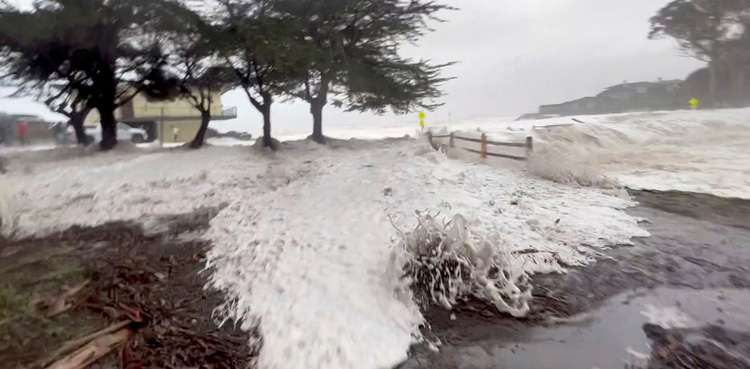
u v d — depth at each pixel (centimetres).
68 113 2025
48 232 842
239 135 3628
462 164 1395
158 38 1817
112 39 1744
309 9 1947
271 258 652
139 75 1983
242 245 721
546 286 559
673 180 1211
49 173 1294
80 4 1554
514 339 450
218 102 3503
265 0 1905
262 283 579
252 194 1095
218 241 766
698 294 528
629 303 512
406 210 829
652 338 438
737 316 475
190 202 1049
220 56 1777
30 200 1044
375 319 486
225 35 1697
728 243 694
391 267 567
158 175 1273
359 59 2106
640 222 810
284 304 518
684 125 2403
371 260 618
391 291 538
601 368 394
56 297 559
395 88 2153
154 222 904
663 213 868
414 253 566
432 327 480
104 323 498
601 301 518
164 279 618
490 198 941
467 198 927
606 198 977
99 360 427
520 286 554
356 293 536
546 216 827
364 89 2141
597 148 1998
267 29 1666
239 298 550
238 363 425
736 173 1266
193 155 1608
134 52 1877
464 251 562
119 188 1139
